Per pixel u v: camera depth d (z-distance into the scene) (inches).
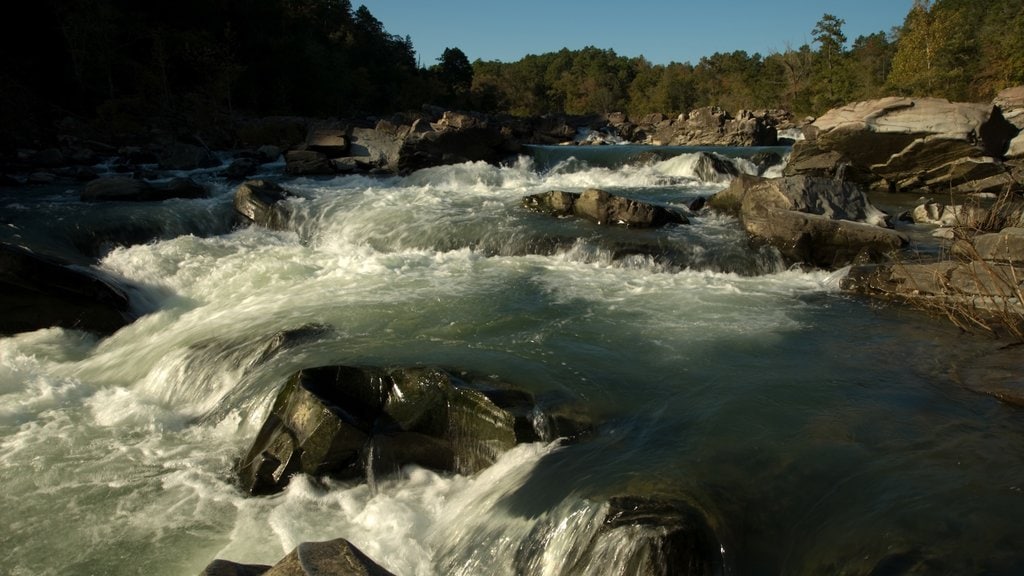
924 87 1940.2
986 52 1927.9
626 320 378.9
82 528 236.5
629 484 213.0
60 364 396.2
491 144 1063.0
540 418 262.1
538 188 820.6
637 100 4527.6
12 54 1562.5
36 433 305.1
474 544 214.7
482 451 261.7
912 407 266.8
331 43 3053.6
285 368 314.2
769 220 521.7
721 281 463.5
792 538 190.2
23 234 567.2
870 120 790.5
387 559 216.2
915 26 2065.7
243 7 2204.7
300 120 1450.5
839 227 502.6
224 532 235.0
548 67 6195.9
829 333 358.9
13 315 423.5
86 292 442.6
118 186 744.3
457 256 536.4
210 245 581.3
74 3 1621.6
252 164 1063.6
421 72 3828.7
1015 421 252.2
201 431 305.7
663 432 252.1
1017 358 314.2
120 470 274.2
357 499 250.4
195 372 345.4
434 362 306.2
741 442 240.8
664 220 579.8
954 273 403.2
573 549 194.4
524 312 390.6
